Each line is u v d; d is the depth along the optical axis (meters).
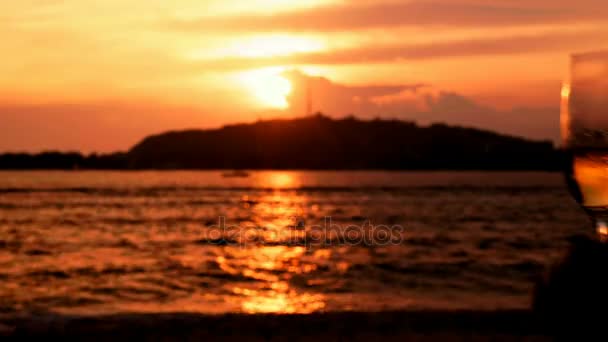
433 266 25.41
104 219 53.66
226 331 9.12
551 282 0.89
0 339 9.17
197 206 74.62
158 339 8.80
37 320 10.32
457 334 8.55
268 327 9.34
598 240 0.89
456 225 49.09
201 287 20.09
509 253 30.34
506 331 8.77
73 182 164.38
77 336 9.20
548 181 185.38
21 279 21.58
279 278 22.12
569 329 0.86
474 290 19.25
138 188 125.50
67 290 19.20
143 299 17.61
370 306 16.34
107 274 23.00
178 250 31.27
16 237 38.34
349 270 24.12
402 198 94.75
